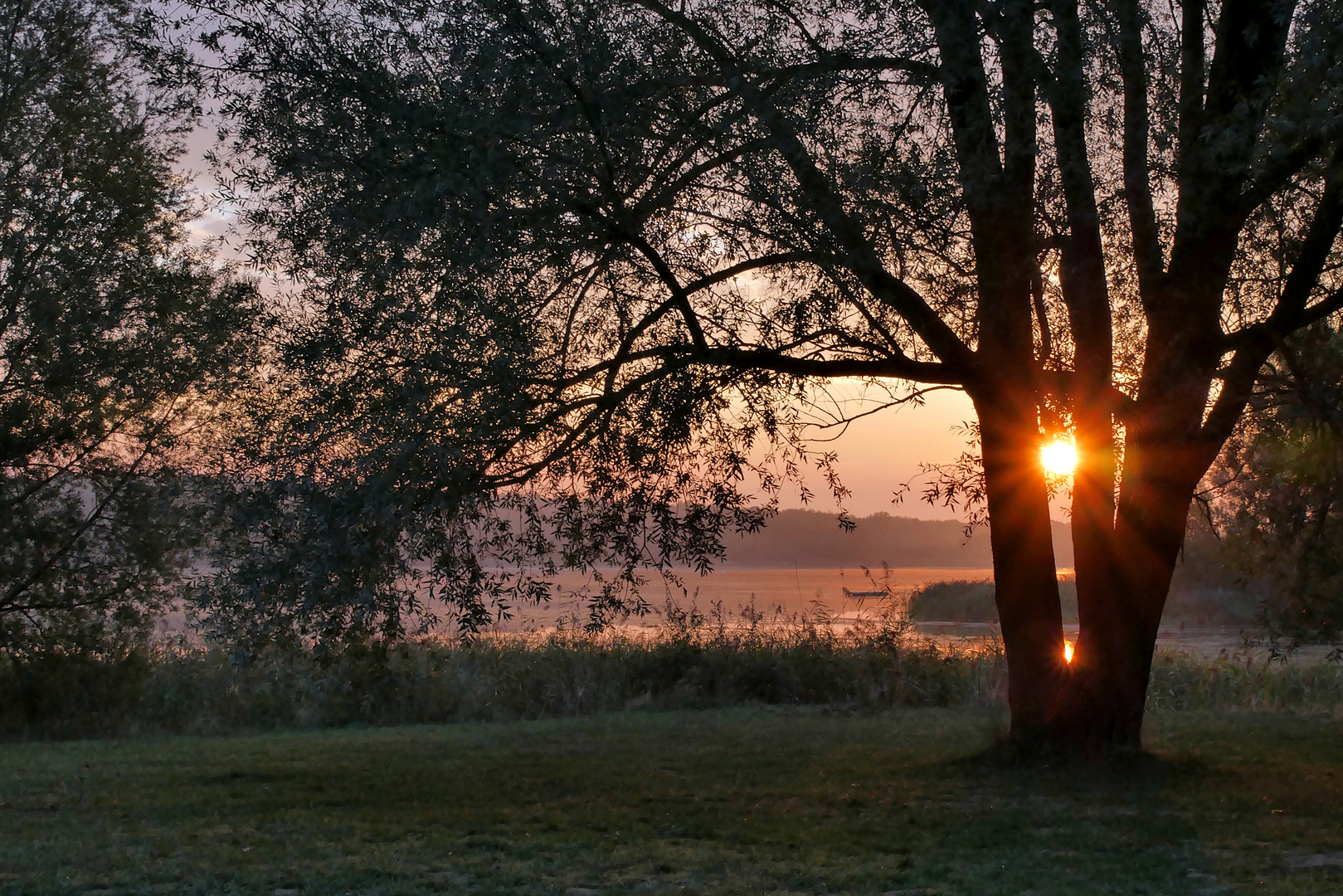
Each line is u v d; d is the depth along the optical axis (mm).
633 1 9328
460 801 9312
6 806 9242
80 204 16500
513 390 8375
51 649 16688
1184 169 9781
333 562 8000
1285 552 12375
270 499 8344
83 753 13000
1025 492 10281
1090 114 10445
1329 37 7516
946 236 9977
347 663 15828
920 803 8969
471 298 8203
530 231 8586
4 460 16281
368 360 8414
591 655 18172
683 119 9188
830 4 9492
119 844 7617
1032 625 10391
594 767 11086
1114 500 10523
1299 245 11258
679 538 9453
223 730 15953
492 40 8250
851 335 9914
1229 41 9523
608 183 8703
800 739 12953
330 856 7254
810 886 6469
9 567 16438
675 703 17188
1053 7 9086
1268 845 7512
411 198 7945
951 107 9359
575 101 8445
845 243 9078
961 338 11102
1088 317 10117
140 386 16281
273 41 8805
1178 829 7898
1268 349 10000
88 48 16562
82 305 16188
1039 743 10312
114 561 17000
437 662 17031
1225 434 10094
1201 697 16734
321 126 8812
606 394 9102
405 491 7969
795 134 8891
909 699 16953
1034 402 10125
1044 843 7578
